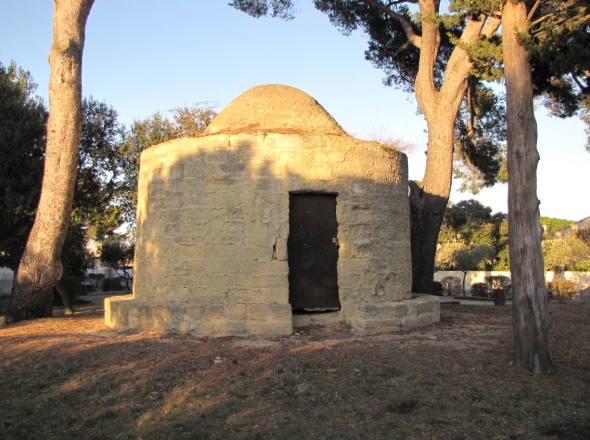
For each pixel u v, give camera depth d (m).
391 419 6.04
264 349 8.44
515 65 8.20
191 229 9.95
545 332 7.75
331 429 5.79
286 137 9.85
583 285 31.06
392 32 19.19
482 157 20.23
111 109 21.19
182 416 6.12
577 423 6.02
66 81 12.20
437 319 11.20
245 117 11.06
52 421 6.10
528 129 8.00
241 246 9.66
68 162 12.44
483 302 24.25
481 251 35.34
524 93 8.08
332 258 10.09
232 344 8.80
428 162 15.70
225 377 7.20
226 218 9.75
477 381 7.21
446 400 6.56
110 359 8.02
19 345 9.12
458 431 5.77
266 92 11.52
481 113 18.98
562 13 9.31
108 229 27.98
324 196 10.09
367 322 9.63
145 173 10.90
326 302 10.03
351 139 10.31
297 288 9.92
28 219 17.03
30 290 12.60
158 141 24.94
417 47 17.47
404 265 10.98
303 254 9.97
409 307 10.30
